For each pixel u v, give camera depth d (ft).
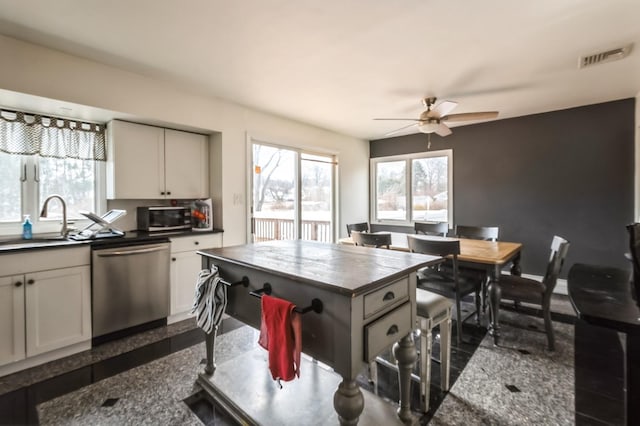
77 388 6.36
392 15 6.13
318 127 15.21
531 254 13.43
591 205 12.07
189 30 6.68
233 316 5.57
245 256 5.62
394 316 4.39
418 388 6.40
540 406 5.79
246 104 11.66
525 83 9.69
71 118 9.04
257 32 6.75
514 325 9.42
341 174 16.74
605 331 8.91
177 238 9.76
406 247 9.46
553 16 6.17
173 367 7.16
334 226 16.40
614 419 5.41
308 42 7.19
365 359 3.88
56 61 7.53
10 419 5.48
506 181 13.98
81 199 9.57
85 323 7.88
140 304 8.89
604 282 4.89
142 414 5.62
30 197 8.68
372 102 11.44
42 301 7.22
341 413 3.79
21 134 8.25
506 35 6.88
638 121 10.82
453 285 8.73
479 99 11.19
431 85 9.80
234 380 6.23
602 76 9.18
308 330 4.23
